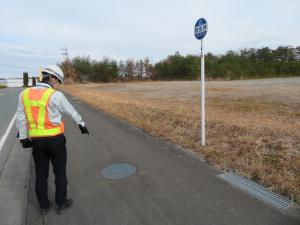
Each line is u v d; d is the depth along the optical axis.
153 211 3.30
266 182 3.92
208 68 74.50
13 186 4.21
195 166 4.72
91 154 5.68
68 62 69.75
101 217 3.22
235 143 5.54
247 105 12.59
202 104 5.65
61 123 3.22
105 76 78.31
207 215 3.16
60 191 3.34
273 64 79.88
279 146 5.05
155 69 80.62
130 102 14.08
